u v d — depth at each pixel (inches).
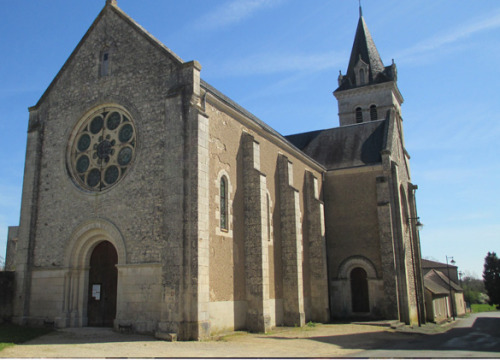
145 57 717.9
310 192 1037.2
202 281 600.7
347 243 1119.0
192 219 613.9
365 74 1628.9
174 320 582.2
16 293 743.1
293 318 842.2
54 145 787.4
